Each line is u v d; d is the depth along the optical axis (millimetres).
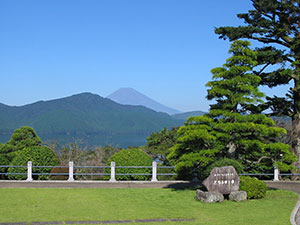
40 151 21953
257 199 15680
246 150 18016
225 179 15391
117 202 14758
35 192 16641
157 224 11477
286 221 11992
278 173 22234
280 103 23875
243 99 16609
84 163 33344
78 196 15867
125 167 20500
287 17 22641
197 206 14125
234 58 16938
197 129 16375
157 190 17750
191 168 20938
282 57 22438
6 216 12078
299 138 23484
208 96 17531
